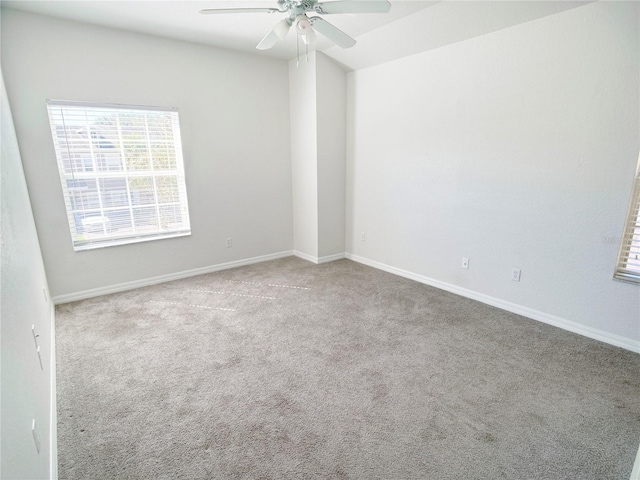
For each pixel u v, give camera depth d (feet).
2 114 6.73
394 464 5.19
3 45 9.13
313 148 14.29
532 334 8.99
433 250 12.30
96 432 5.81
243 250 14.94
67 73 10.12
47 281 10.52
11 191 6.03
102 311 10.38
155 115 11.87
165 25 10.51
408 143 12.49
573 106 8.39
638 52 7.33
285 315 10.14
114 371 7.47
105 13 9.54
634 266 7.98
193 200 13.16
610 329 8.48
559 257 9.13
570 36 8.21
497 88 9.75
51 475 4.72
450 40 10.47
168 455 5.36
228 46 12.69
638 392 6.74
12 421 3.31
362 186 14.65
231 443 5.59
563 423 5.98
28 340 5.07
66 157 10.50
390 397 6.64
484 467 5.14
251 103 13.99
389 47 11.75
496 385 6.98
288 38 11.87
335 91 14.15
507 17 8.95
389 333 9.08
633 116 7.55
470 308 10.59
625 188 7.84
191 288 12.27
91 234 11.28
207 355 8.09
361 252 15.30
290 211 16.11
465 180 10.96
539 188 9.27
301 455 5.36
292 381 7.14
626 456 5.30
